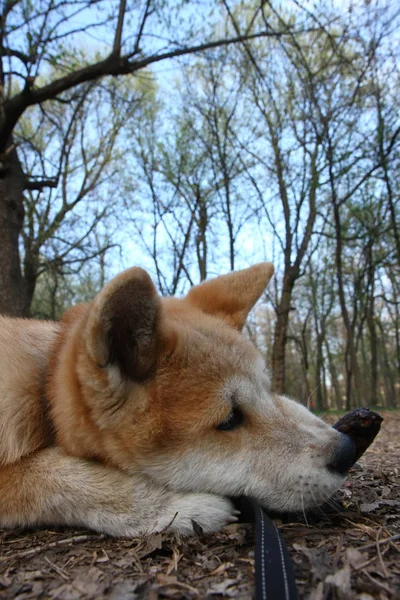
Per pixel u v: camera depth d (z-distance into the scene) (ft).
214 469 1.29
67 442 1.36
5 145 5.04
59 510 1.30
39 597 0.94
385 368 19.85
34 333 1.78
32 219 8.25
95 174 9.64
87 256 8.59
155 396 1.29
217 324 1.56
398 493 1.62
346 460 1.30
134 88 9.11
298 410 1.43
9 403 1.43
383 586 0.87
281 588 0.85
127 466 1.30
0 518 1.35
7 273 4.86
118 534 1.25
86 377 1.26
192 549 1.12
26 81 4.58
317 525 1.27
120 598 0.90
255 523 1.14
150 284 1.22
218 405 1.30
